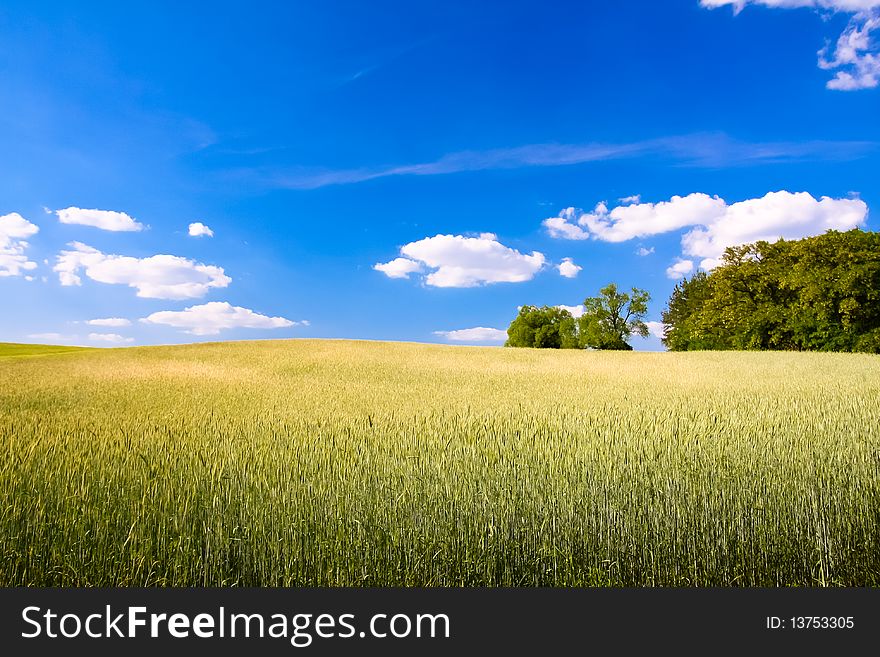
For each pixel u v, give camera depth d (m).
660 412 7.39
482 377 18.47
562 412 7.62
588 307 45.91
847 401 8.84
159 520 3.80
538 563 3.83
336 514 3.90
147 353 28.39
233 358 26.31
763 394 10.99
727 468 4.80
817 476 4.71
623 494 4.20
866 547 4.01
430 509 4.01
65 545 3.66
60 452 5.02
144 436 5.72
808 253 30.69
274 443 5.41
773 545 3.98
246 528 3.74
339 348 31.88
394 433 5.88
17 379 16.88
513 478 4.46
